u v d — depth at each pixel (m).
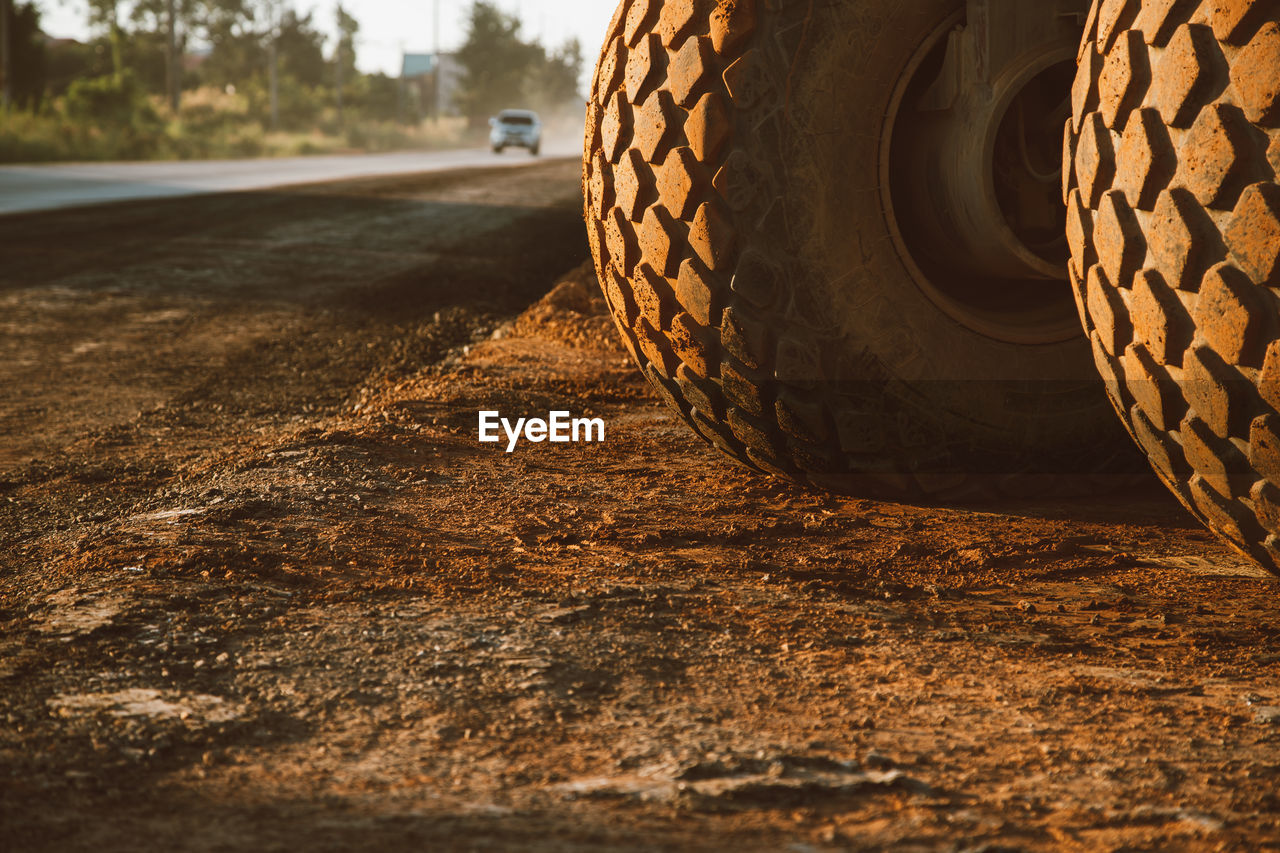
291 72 112.94
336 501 4.18
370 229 17.20
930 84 4.14
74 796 2.07
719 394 4.20
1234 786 2.17
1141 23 2.62
